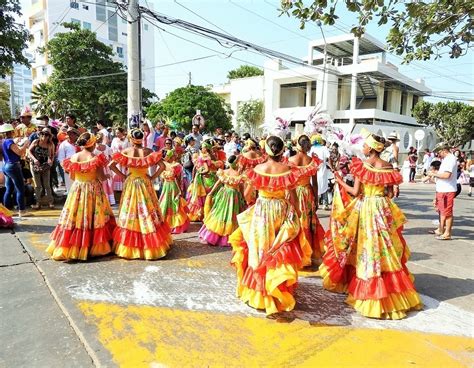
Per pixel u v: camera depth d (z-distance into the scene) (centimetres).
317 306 409
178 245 617
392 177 388
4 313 371
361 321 378
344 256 421
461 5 591
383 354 320
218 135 1348
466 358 317
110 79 2925
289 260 368
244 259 404
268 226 376
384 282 389
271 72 3647
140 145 548
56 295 412
